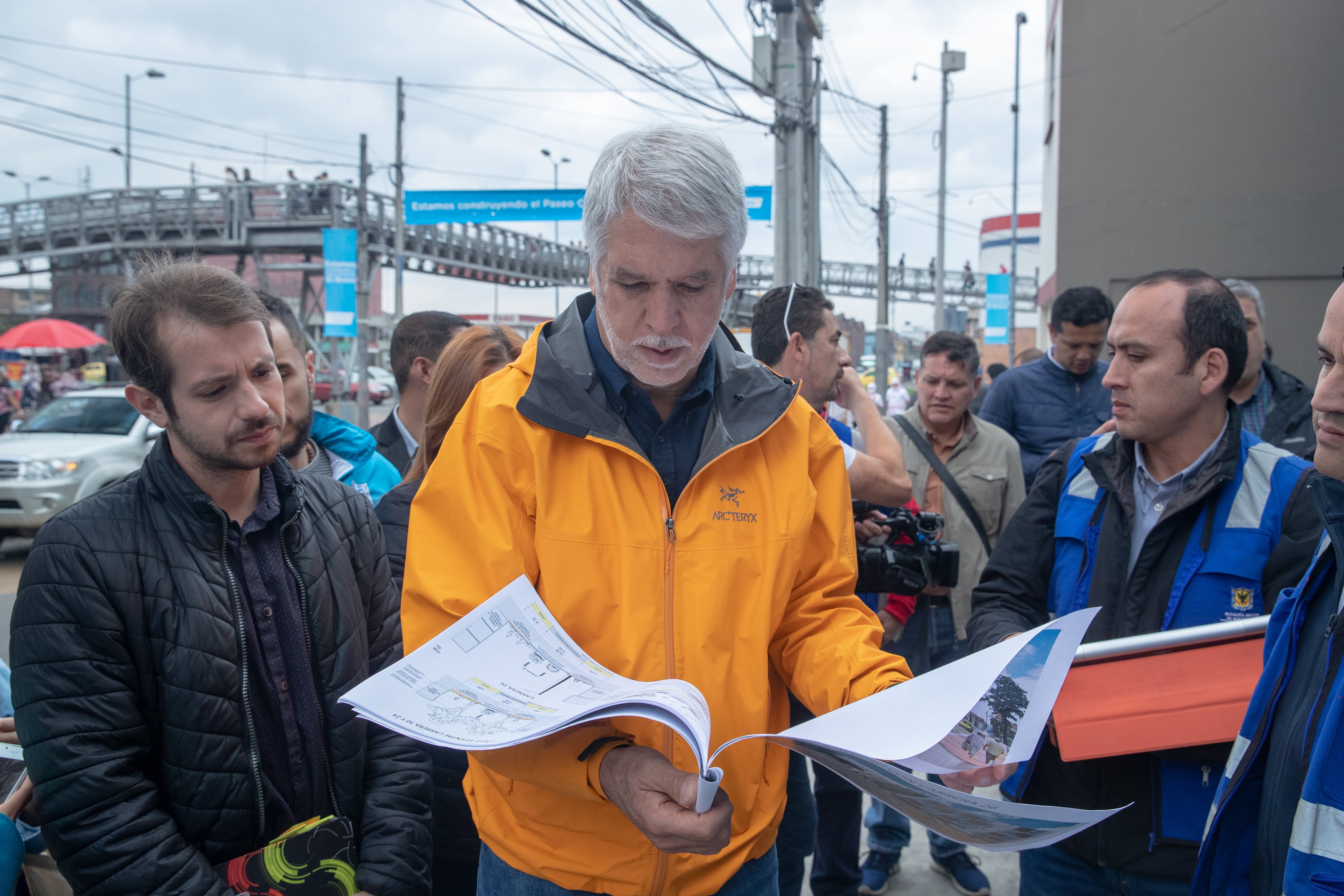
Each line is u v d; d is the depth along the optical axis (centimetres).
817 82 1220
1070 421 380
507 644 117
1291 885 110
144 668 132
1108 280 1150
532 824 128
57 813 124
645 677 122
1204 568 157
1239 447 160
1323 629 119
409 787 154
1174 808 154
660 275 115
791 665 137
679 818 101
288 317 227
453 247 2048
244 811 137
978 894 283
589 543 124
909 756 103
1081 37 1137
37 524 770
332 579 151
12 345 1780
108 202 2052
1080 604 171
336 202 1834
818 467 139
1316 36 1058
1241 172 1098
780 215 1094
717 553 125
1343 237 1067
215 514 137
